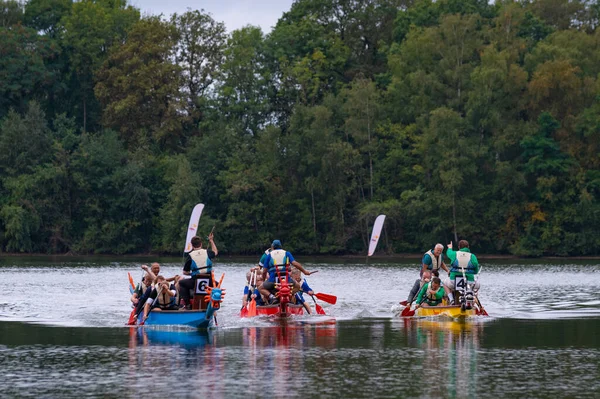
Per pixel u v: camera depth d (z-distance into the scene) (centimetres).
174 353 1867
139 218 9394
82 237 9356
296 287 2691
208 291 2381
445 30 9350
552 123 8794
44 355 1841
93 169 9362
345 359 1781
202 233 8931
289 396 1413
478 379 1559
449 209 8975
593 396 1417
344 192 9206
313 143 9262
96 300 3319
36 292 3741
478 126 9062
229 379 1555
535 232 8869
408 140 9606
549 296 3591
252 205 9244
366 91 9288
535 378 1568
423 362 1742
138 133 9981
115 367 1683
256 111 9969
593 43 9412
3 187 9194
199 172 9419
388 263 7631
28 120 9369
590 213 8662
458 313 2647
